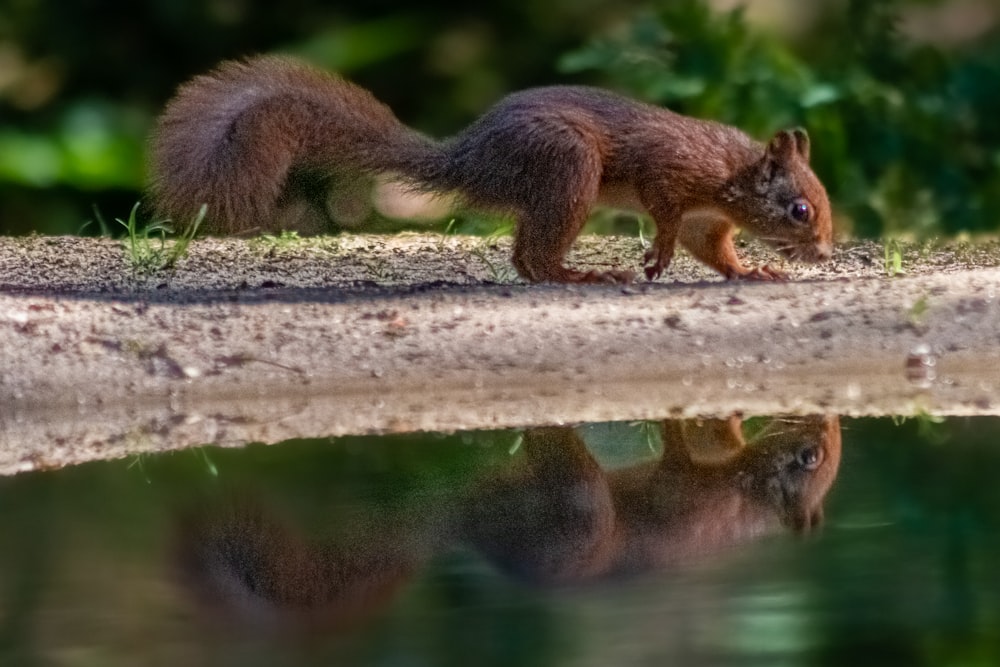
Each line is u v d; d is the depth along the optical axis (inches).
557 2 980.6
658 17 751.7
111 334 436.5
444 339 448.1
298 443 393.1
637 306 466.6
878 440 385.4
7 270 524.7
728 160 522.0
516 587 282.8
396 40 935.7
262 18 949.8
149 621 264.4
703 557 299.9
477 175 519.2
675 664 244.8
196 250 573.6
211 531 316.8
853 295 472.1
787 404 428.8
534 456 378.6
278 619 264.5
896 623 256.7
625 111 523.5
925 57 758.5
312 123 533.0
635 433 401.4
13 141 819.4
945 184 716.0
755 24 917.8
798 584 278.2
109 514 330.6
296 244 597.6
